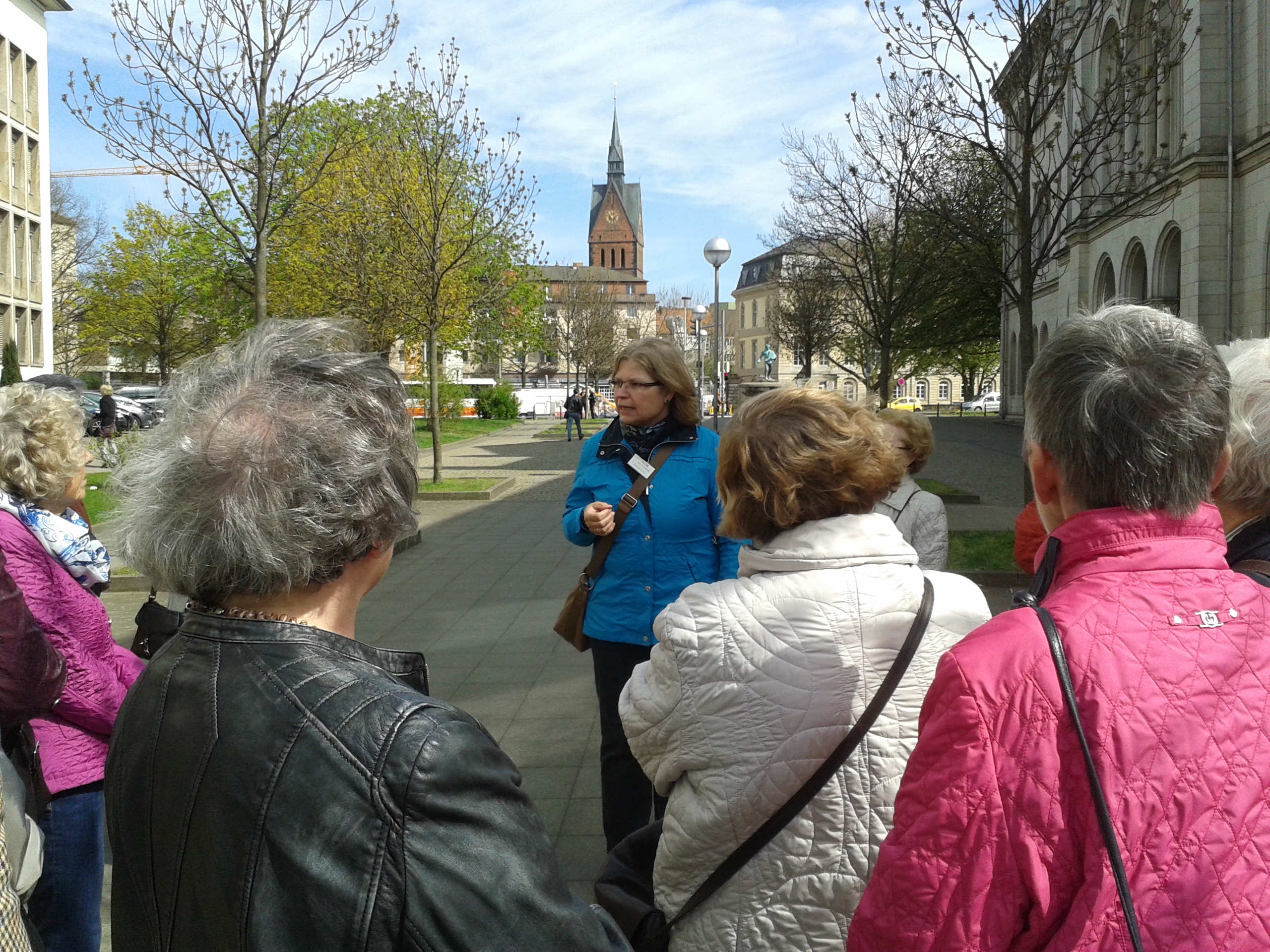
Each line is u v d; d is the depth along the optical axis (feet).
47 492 8.69
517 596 29.81
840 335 132.67
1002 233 52.31
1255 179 64.85
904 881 4.17
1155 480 4.38
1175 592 4.29
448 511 51.16
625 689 6.23
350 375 4.33
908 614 5.74
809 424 6.07
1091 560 4.45
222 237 102.32
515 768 3.78
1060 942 3.96
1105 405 4.41
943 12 35.94
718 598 5.88
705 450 11.62
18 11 144.66
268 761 3.52
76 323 194.18
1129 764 3.96
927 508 12.27
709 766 5.68
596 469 11.88
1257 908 3.90
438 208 59.82
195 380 4.37
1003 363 148.77
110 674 8.59
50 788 8.26
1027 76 38.14
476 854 3.43
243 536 3.87
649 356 11.54
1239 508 6.57
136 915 3.94
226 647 3.88
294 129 50.11
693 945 5.77
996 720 4.11
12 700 7.17
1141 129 77.97
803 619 5.68
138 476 4.17
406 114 64.69
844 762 5.53
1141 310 4.72
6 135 142.10
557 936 3.50
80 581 8.66
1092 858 3.95
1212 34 67.10
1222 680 4.11
